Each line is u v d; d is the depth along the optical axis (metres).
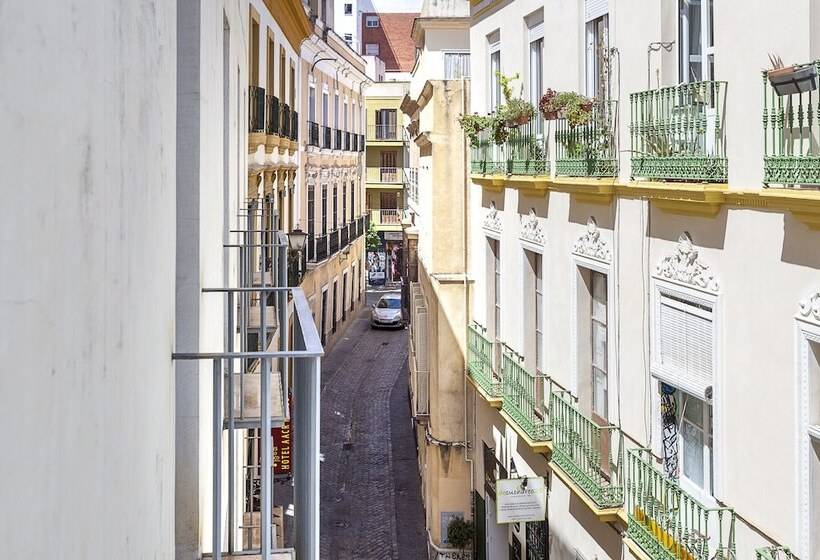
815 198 6.92
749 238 8.23
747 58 8.22
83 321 2.42
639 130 10.22
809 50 7.36
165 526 4.20
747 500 8.38
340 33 69.75
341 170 43.44
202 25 6.13
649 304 10.36
